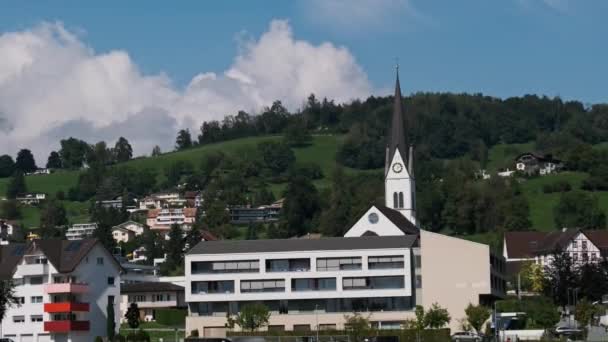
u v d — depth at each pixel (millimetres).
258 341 187625
